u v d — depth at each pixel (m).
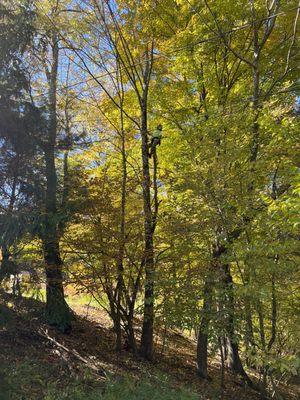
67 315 10.88
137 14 11.80
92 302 17.03
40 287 8.70
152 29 12.18
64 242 9.45
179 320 9.03
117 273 9.73
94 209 9.38
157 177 11.67
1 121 6.81
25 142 7.08
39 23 10.27
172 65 12.69
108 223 9.66
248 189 9.03
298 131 8.61
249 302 8.81
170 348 14.29
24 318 8.66
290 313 9.32
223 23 11.88
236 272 10.34
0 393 5.99
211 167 9.15
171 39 11.91
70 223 9.30
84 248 9.40
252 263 8.12
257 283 8.26
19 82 7.14
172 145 12.70
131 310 10.84
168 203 10.73
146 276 9.79
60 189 8.98
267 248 7.70
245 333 8.70
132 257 9.92
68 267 9.60
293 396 12.31
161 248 9.98
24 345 8.69
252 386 12.31
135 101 13.05
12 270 7.15
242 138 9.35
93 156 13.23
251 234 8.81
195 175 9.34
